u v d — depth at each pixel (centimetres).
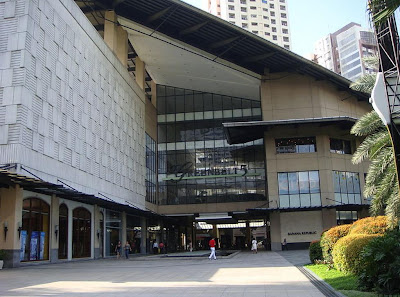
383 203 1614
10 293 1109
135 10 3716
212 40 3991
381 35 1202
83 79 2934
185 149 5016
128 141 3919
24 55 2191
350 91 4512
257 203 4684
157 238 4928
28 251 2328
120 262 2691
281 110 4391
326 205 4072
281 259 2572
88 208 3133
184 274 1662
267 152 4322
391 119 1140
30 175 2150
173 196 4881
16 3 2277
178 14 3653
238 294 1057
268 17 11800
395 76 1165
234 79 4650
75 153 2736
